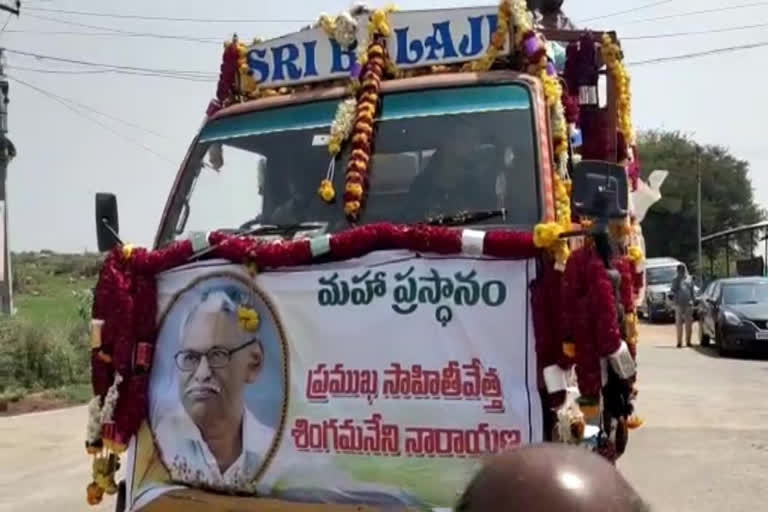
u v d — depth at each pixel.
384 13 5.12
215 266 4.48
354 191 4.74
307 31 5.36
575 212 4.37
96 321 4.69
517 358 3.96
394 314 4.13
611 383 4.27
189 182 5.38
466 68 5.02
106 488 4.78
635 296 6.92
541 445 1.80
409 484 4.05
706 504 7.81
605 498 1.66
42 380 16.05
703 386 15.19
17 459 10.36
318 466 4.20
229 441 4.38
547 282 3.93
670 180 62.75
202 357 4.45
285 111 5.28
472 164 4.70
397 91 5.01
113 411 4.62
